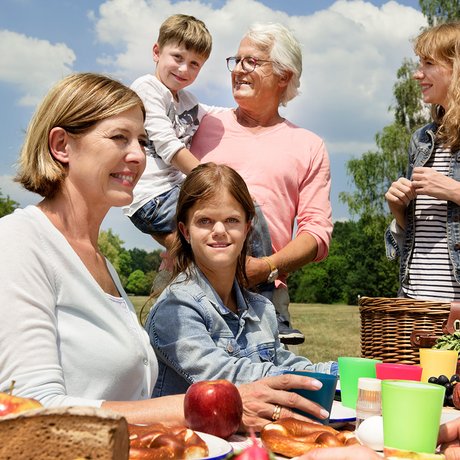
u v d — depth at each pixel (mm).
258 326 2490
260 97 3619
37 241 1766
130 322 1963
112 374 1821
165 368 2268
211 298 2361
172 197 3686
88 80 1885
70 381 1773
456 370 2379
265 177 3545
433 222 3352
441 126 3391
